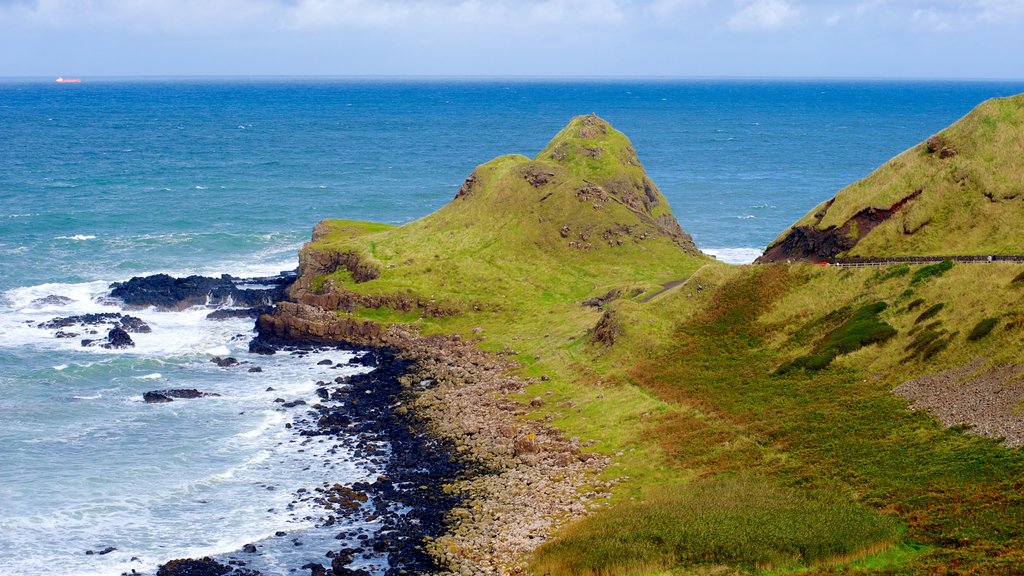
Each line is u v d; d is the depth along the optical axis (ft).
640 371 283.79
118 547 192.75
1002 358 221.05
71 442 247.29
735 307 305.94
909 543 169.48
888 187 323.16
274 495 218.79
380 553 189.67
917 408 219.82
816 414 231.91
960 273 266.36
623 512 195.31
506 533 195.31
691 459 222.48
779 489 198.70
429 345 342.44
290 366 322.96
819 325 280.31
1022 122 321.52
